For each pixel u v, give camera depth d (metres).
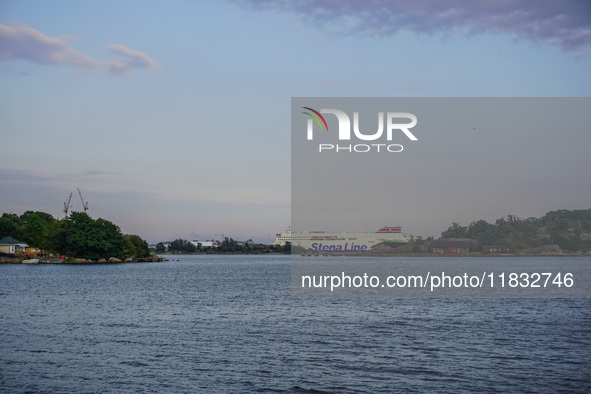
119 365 41.19
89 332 55.50
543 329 57.97
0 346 47.78
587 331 56.59
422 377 38.22
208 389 35.44
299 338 52.28
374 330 57.09
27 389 35.25
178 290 109.69
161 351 46.09
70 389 35.31
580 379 37.75
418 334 54.69
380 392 34.97
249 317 67.38
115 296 96.62
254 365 41.41
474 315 69.38
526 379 37.75
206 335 53.84
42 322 62.75
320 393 34.78
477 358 43.88
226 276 166.62
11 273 177.25
